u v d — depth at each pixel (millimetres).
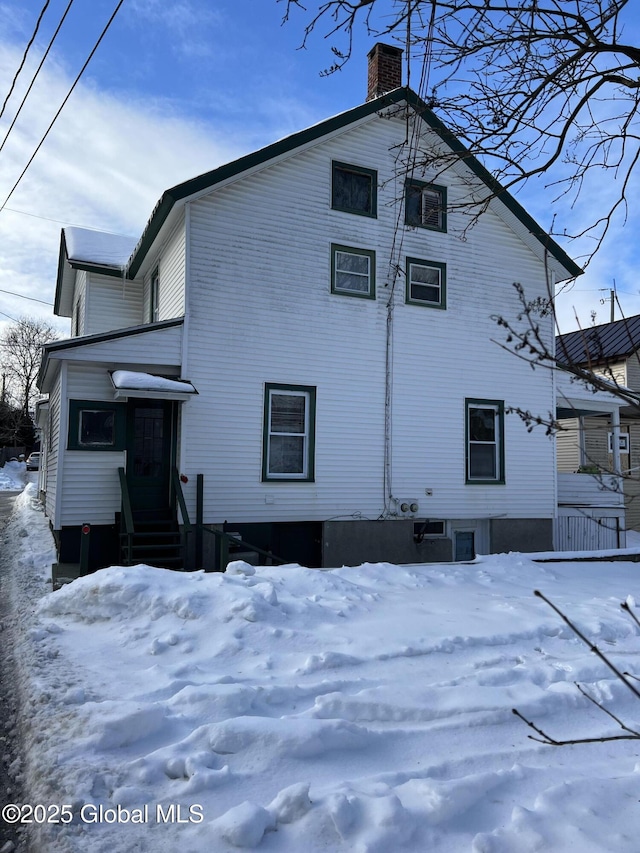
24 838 3336
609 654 5914
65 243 16062
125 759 3811
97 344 10078
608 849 3016
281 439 11445
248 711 4371
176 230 11469
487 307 13438
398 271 12539
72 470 10023
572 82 5805
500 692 4727
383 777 3619
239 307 11133
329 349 11859
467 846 3078
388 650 5672
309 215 11844
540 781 3664
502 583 9023
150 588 6570
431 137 12812
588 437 18453
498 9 5543
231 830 3059
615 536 14945
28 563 10766
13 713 4746
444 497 12703
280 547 11500
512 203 13273
